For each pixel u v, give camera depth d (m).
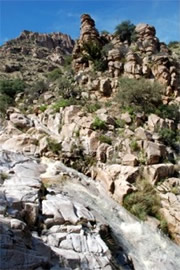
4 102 26.05
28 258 6.98
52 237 8.45
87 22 33.41
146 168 15.49
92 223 9.99
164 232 12.81
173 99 25.89
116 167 15.50
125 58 29.06
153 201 13.91
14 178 11.51
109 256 8.57
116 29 35.41
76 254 8.03
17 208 8.84
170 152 18.05
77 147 17.05
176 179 15.30
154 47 32.06
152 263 10.38
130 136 17.88
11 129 19.00
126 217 12.81
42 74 59.88
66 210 9.88
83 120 18.88
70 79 29.00
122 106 22.59
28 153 16.81
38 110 23.25
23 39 91.81
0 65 62.94
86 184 14.64
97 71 28.80
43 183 12.60
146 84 22.95
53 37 101.62
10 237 7.05
